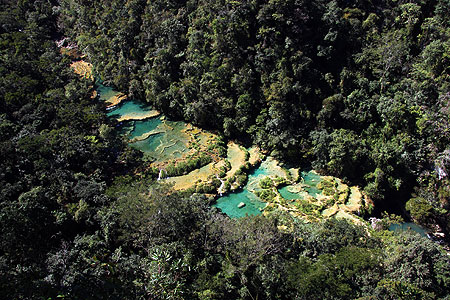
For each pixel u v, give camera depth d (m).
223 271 41.41
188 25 86.19
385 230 51.03
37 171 57.47
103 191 56.06
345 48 75.44
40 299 33.22
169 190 52.25
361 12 77.00
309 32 75.00
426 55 66.25
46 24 117.75
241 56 77.69
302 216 58.78
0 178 53.75
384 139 66.62
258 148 75.88
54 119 72.50
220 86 78.62
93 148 66.31
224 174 68.31
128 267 39.69
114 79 93.44
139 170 69.06
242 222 45.56
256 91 76.88
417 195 63.28
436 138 61.44
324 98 72.88
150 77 85.62
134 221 44.09
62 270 36.22
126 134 80.06
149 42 89.25
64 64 96.81
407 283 37.84
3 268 33.97
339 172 68.00
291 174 69.50
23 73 83.56
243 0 76.88
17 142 60.66
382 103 66.56
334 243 43.78
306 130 72.44
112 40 94.75
